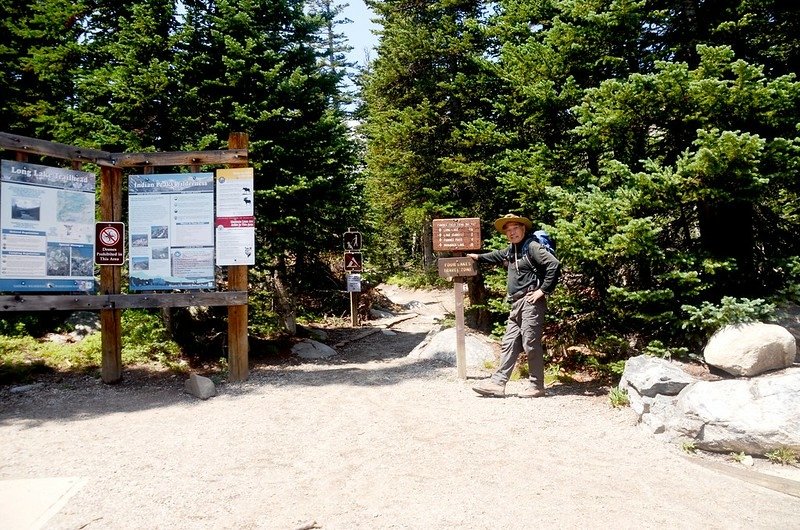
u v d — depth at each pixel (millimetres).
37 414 5797
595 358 7012
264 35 9094
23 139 6480
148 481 4023
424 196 11062
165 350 8617
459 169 9562
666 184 5879
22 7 10391
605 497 3812
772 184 6332
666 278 6043
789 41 6910
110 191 7441
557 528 3357
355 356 10109
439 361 8758
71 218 6895
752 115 6102
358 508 3611
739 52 7020
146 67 8594
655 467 4406
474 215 10219
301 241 9742
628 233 5848
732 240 6883
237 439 4980
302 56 9938
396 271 27781
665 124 6797
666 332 6703
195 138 9039
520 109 8570
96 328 9484
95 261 7102
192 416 5734
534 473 4227
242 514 3518
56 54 9164
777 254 6719
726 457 4680
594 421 5535
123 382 7273
